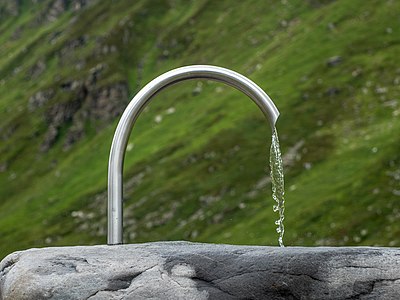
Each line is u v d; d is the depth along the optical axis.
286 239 70.56
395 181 74.00
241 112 103.00
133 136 109.81
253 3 139.50
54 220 100.00
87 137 125.62
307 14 128.75
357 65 101.44
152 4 150.38
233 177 88.06
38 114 133.75
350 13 115.88
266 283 4.04
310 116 93.12
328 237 68.75
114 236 4.55
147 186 92.25
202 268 4.12
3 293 4.23
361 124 88.75
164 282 4.08
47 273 4.12
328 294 3.98
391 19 110.94
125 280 4.11
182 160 95.50
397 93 94.25
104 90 130.12
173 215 85.19
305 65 105.50
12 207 110.12
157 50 137.00
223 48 128.38
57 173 115.69
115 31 142.25
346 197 73.31
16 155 126.00
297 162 84.25
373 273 3.98
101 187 104.50
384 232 66.62
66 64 146.38
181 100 116.75
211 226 80.69
